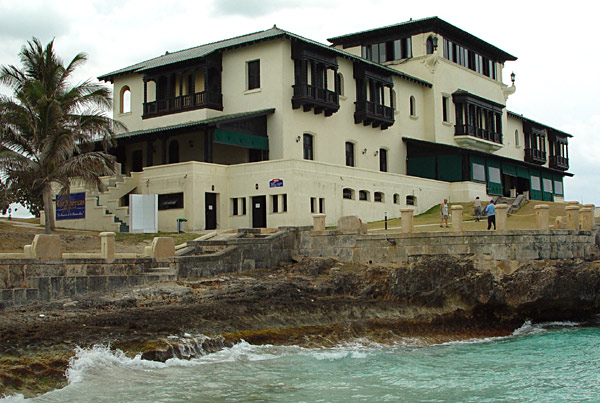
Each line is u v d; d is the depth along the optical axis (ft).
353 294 98.73
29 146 126.82
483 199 198.70
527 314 103.60
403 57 207.41
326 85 166.50
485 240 100.78
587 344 89.35
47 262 81.92
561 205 186.91
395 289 98.58
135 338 67.92
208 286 93.76
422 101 204.23
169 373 63.46
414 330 91.30
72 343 64.28
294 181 142.61
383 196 168.55
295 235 116.37
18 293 78.69
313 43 160.76
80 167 124.67
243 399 57.52
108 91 132.98
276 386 61.93
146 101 173.68
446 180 194.59
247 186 149.48
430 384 66.03
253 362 69.56
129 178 152.46
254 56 163.32
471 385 66.49
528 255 101.71
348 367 70.90
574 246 107.76
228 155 164.25
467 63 221.87
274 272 107.76
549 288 101.04
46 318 71.87
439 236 102.63
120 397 56.24
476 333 96.48
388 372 69.92
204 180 147.02
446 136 206.49
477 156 199.41
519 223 139.33
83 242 117.80
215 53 165.99
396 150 193.77
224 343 73.20
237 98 165.07
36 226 142.41
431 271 99.55
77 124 130.62
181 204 146.00
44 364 58.65
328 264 108.37
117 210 146.41
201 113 162.61
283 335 79.00
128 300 81.30
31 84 124.57
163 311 78.02
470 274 99.66
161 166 149.89
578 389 65.98
